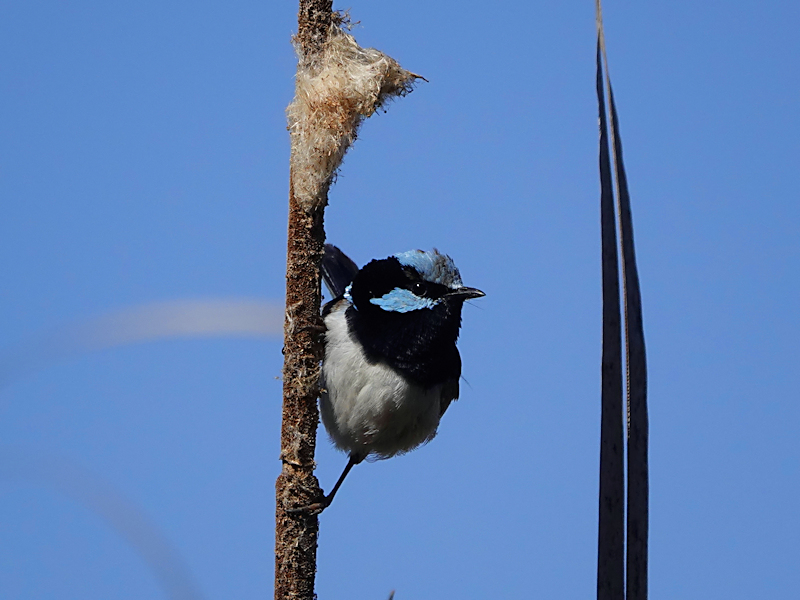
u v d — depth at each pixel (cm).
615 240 232
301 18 273
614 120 233
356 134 273
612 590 223
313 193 273
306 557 273
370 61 273
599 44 235
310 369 273
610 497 226
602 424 228
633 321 229
